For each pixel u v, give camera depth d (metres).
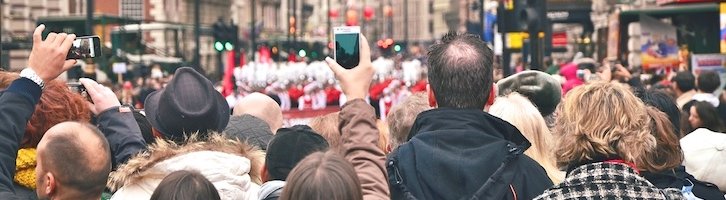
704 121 8.84
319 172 3.87
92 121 6.37
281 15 103.12
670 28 22.17
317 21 122.44
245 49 61.16
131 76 39.81
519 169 4.77
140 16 66.12
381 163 4.86
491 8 44.94
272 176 5.01
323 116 7.02
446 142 4.75
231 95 28.39
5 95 4.70
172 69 45.84
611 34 25.81
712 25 22.20
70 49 5.03
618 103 4.85
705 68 18.75
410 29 146.88
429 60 5.05
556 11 35.16
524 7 16.19
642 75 20.27
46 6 45.62
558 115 5.05
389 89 30.84
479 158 4.68
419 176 4.69
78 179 4.62
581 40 36.22
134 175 5.07
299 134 5.04
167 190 4.07
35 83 4.75
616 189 4.61
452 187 4.65
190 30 53.91
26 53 40.59
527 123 5.77
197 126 5.90
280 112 8.22
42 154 4.63
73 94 5.54
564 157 4.87
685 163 6.89
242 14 87.44
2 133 4.60
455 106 4.96
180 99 5.90
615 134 4.78
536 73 7.01
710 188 6.25
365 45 5.08
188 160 5.03
